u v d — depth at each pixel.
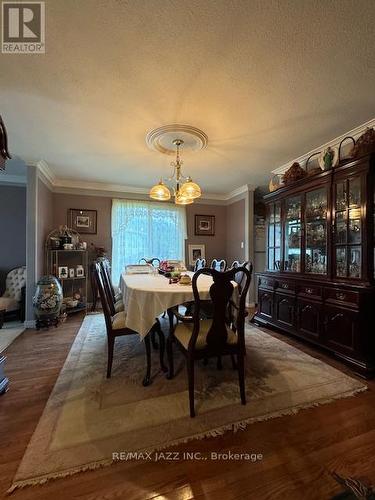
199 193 2.56
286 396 1.72
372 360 2.00
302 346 2.63
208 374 2.03
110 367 1.98
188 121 2.32
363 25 1.33
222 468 1.16
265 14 1.27
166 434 1.36
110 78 1.74
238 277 2.26
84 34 1.38
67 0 1.20
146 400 1.67
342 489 1.05
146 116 2.24
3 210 4.22
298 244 2.95
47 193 4.01
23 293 3.67
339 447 1.28
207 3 1.21
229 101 2.01
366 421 1.48
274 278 3.12
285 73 1.69
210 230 5.37
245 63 1.59
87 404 1.63
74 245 4.06
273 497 1.03
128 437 1.34
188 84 1.80
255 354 2.42
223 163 3.45
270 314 3.20
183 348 1.71
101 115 2.22
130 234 4.75
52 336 2.95
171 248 5.01
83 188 4.48
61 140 2.75
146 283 2.24
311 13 1.26
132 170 3.80
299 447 1.28
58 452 1.24
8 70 1.66
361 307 2.04
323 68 1.64
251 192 4.66
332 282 2.34
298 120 2.31
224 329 1.65
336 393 1.76
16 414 1.53
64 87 1.84
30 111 2.16
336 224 2.43
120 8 1.24
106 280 2.42
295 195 2.96
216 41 1.43
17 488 1.06
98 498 1.02
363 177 2.14
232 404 1.63
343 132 2.54
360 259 2.19
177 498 1.02
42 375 2.01
